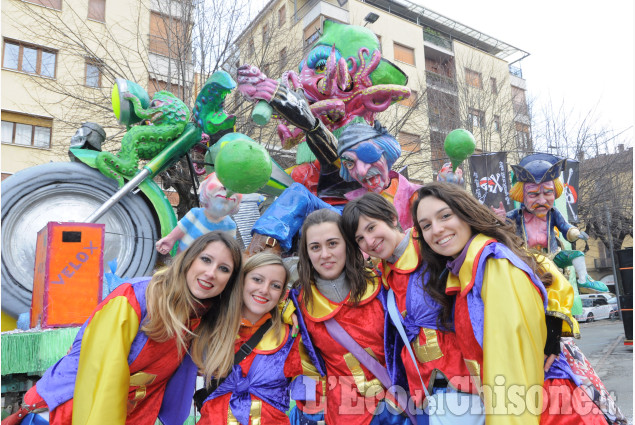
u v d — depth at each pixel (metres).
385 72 4.31
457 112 16.69
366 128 3.62
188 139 4.18
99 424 1.90
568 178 9.14
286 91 3.40
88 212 4.07
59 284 3.13
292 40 11.69
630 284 10.93
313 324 2.44
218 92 3.90
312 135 3.66
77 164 4.07
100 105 10.33
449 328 2.23
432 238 2.16
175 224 4.22
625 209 18.39
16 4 11.63
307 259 2.50
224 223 3.60
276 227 3.18
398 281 2.43
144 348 2.21
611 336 13.94
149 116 4.12
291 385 2.49
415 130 16.44
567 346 2.66
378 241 2.39
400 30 21.91
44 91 13.77
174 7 10.90
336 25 4.48
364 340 2.39
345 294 2.45
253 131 10.79
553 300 2.13
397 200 4.04
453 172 4.50
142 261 4.08
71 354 2.21
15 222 3.84
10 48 12.84
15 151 14.06
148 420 2.35
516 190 4.89
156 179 11.31
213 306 2.44
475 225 2.11
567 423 2.01
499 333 1.82
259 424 2.26
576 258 4.65
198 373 2.85
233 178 2.79
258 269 2.36
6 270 3.76
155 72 11.54
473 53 20.92
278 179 4.10
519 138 17.84
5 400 3.10
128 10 12.62
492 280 1.93
